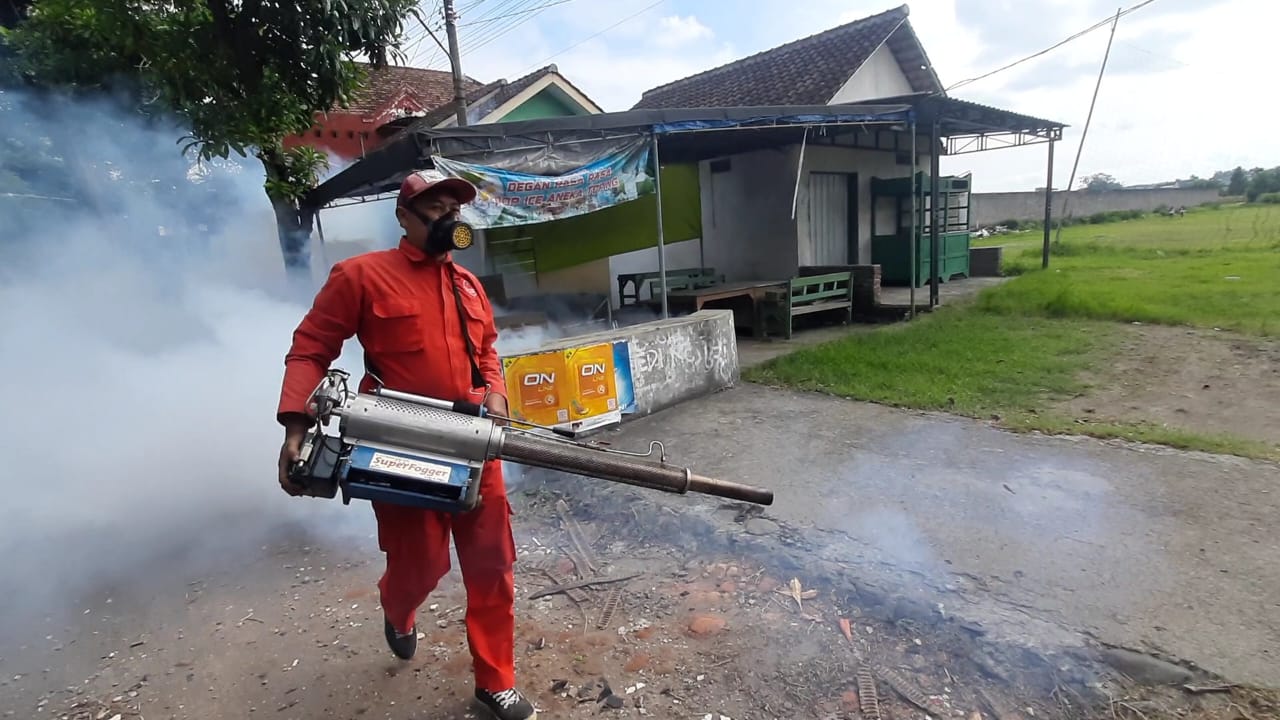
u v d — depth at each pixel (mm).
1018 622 2674
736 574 3326
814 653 2740
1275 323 7527
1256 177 39906
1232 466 4043
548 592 3344
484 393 2451
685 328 6164
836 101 12219
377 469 1983
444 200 2242
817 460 4547
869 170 12531
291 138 11508
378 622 3168
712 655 2793
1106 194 38750
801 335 9344
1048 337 7762
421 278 2285
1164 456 4262
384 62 6941
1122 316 8484
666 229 10023
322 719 2566
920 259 12344
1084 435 4719
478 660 2475
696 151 11164
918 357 7145
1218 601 2738
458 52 10867
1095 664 2455
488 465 2410
